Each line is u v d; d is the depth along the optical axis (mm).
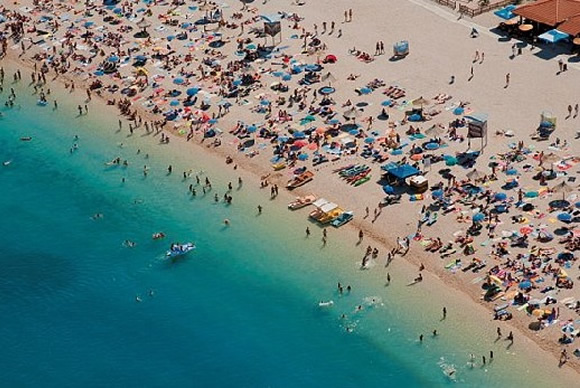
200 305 95000
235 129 119000
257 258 99625
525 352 84438
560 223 97625
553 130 112938
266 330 91188
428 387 83188
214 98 125625
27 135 124000
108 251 103312
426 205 102375
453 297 90938
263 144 115812
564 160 107250
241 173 111812
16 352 91125
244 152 114938
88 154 119188
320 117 119250
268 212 105250
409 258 96125
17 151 121125
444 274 93562
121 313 94938
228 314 93500
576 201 100500
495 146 110812
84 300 96875
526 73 126125
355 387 84250
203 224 105125
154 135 120750
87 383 87188
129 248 103375
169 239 103750
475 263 94000
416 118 116812
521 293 89375
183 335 91688
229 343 90312
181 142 118688
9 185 115312
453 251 95875
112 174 115188
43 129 124875
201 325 92625
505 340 85750
